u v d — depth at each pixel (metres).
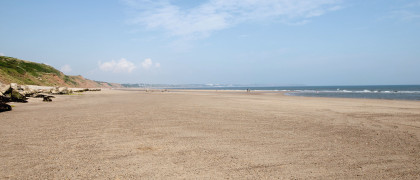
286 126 9.46
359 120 11.15
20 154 5.45
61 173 4.30
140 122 10.32
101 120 10.87
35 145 6.28
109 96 37.78
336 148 6.18
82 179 4.04
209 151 5.84
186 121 10.65
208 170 4.54
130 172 4.39
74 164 4.80
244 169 4.61
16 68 77.50
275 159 5.25
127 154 5.53
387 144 6.61
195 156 5.43
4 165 4.70
